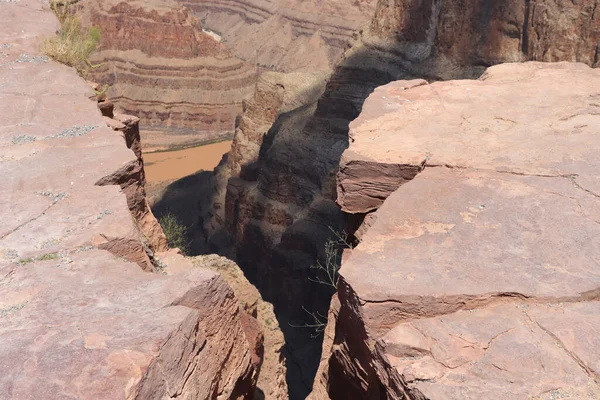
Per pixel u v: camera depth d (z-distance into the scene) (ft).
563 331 16.66
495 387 15.12
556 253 19.79
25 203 24.79
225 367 20.59
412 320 18.25
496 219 21.91
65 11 61.11
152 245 30.83
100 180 27.12
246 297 41.37
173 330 16.63
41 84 39.70
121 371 15.07
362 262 19.99
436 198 23.52
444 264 19.65
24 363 15.38
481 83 36.17
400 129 29.89
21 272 19.97
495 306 18.04
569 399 14.58
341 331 24.45
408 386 15.71
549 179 24.13
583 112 30.45
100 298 18.40
